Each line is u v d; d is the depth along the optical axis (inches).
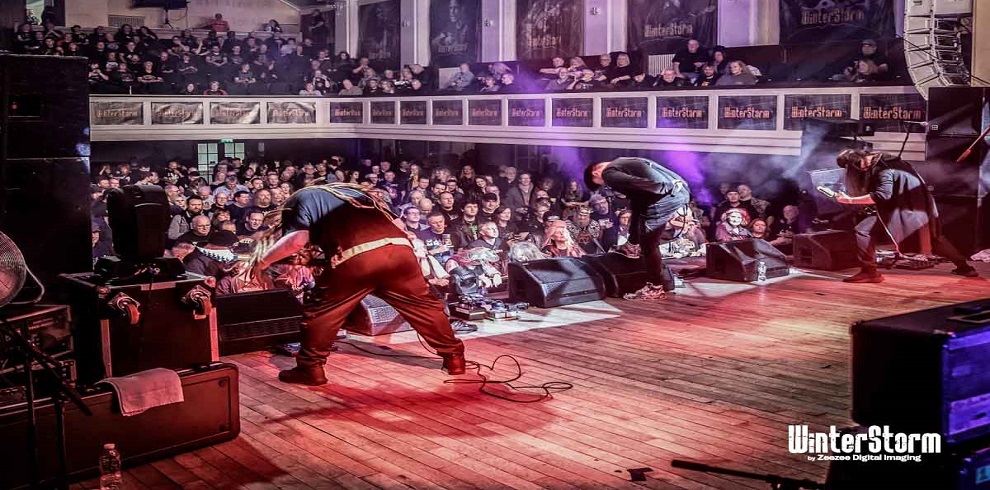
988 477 155.3
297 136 987.3
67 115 274.8
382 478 197.0
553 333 327.9
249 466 205.3
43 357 179.0
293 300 319.0
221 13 1155.9
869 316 346.6
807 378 269.1
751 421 231.6
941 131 469.4
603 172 372.8
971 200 463.8
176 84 943.7
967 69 538.9
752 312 357.7
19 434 188.5
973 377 153.3
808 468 199.0
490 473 198.7
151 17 1127.0
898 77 584.1
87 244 282.8
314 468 203.3
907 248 407.8
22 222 270.5
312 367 264.8
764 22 745.6
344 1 1137.4
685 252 523.2
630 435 221.9
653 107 672.4
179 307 239.9
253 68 991.6
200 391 214.7
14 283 203.2
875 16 672.4
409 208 525.0
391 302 268.8
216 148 1036.5
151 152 1021.2
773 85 593.9
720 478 194.1
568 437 221.0
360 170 873.5
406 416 238.1
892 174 396.8
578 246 513.0
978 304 171.2
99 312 229.8
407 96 908.6
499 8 954.7
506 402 249.0
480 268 434.0
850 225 490.3
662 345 309.3
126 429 203.3
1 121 263.7
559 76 751.7
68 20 1084.5
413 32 1054.4
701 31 789.9
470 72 872.3
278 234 258.2
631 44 849.5
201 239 444.8
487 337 323.0
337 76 1027.9
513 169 731.4
